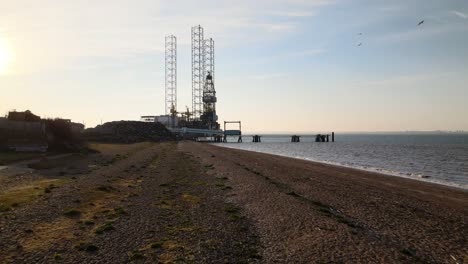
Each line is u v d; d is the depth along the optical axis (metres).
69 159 52.84
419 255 15.02
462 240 17.34
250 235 17.00
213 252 14.56
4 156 49.59
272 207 22.94
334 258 14.24
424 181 43.25
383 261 14.05
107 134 149.25
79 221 18.62
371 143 192.38
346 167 59.06
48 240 15.57
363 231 18.12
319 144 190.12
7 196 24.25
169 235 16.64
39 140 59.38
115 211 20.94
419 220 21.02
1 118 61.00
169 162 54.75
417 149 124.62
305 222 19.33
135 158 60.47
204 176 38.12
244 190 29.33
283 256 14.36
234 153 85.12
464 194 33.31
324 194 28.94
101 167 44.12
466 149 123.00
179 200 24.77
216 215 20.62
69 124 74.12
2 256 13.68
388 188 34.72
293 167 53.59
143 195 26.41
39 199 23.53
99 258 13.70
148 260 13.58
